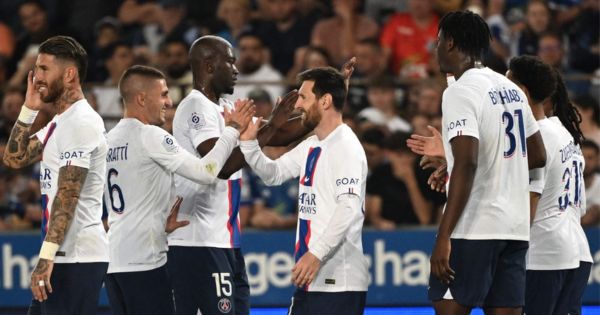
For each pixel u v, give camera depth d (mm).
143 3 41844
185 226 22234
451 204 17422
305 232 19781
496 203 18016
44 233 19703
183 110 22594
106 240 19766
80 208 19297
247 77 38125
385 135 35281
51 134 19453
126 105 21281
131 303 21141
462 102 17734
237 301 23359
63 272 19156
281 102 21453
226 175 21547
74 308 19234
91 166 19344
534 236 21484
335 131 19781
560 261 21391
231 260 22781
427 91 35625
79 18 41875
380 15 40656
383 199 35219
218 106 22797
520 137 18344
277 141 22906
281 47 39625
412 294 34312
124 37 41531
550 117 21969
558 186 21375
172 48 38656
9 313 33719
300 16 39875
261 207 35219
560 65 38938
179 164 20594
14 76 40750
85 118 19219
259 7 40375
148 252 21000
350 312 19672
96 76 39875
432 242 34281
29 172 35906
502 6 39656
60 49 19406
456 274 18094
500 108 18047
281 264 34250
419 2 39125
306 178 19844
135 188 20906
